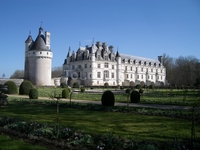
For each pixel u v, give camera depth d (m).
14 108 16.50
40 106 18.05
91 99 25.95
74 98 27.22
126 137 8.20
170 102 22.36
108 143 7.05
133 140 7.44
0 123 9.98
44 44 66.06
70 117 12.73
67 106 17.86
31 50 64.25
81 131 8.84
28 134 8.10
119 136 8.22
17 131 8.75
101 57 83.06
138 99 22.34
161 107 18.05
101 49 84.88
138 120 11.95
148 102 22.56
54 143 7.25
